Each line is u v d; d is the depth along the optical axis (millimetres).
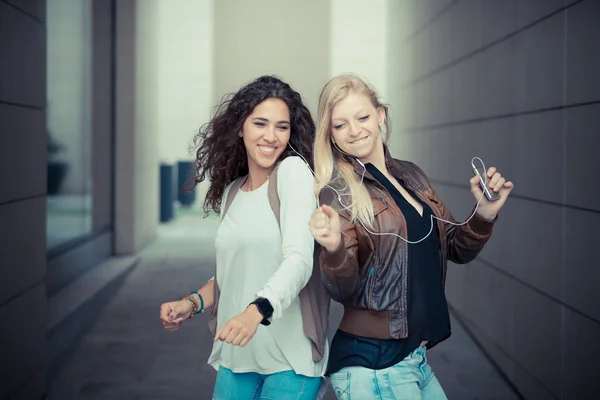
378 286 1920
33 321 3836
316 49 15586
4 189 3391
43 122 4031
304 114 2121
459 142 5879
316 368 2035
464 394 4180
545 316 3785
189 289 7324
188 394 4094
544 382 3771
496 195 2021
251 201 2078
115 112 9461
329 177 1979
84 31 8180
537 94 3949
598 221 3119
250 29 15797
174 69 16047
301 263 1873
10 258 3469
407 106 8609
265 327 2035
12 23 3506
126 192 9445
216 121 2146
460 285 5992
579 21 3348
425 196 2111
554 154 3686
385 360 1909
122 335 5453
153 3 11297
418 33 7891
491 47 4902
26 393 3693
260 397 2062
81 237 7895
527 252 4113
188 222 13812
